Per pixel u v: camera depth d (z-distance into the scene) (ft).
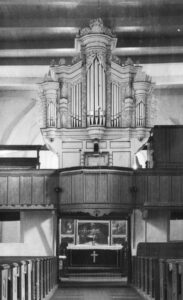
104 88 74.95
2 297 26.00
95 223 92.89
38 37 89.92
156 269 40.88
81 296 51.60
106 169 67.46
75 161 74.43
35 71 96.89
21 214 72.69
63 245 81.56
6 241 99.60
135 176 69.82
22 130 102.63
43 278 47.55
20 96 102.89
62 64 75.66
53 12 83.82
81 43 76.64
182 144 73.97
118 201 67.77
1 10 83.41
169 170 69.97
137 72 75.66
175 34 89.25
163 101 101.40
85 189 67.31
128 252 69.56
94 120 73.56
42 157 95.96
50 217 72.38
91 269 81.20
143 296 49.32
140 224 71.51
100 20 76.38
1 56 95.55
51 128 74.43
